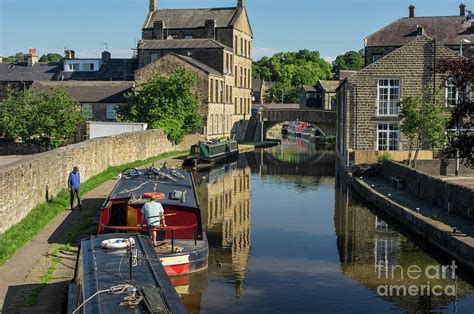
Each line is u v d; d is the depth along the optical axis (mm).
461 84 22922
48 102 47875
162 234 17594
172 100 55344
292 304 15156
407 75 40656
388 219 26484
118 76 72625
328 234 23266
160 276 11102
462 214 22922
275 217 26750
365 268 18422
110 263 11625
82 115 51344
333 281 17062
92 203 25984
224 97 69375
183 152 55875
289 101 145625
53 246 18203
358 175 37219
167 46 69375
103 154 36250
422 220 21969
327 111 73625
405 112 36656
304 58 179250
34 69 76625
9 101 48344
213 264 18781
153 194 18422
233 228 24344
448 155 23281
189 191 20625
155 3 77875
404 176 31109
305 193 34500
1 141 47656
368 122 41281
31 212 21688
